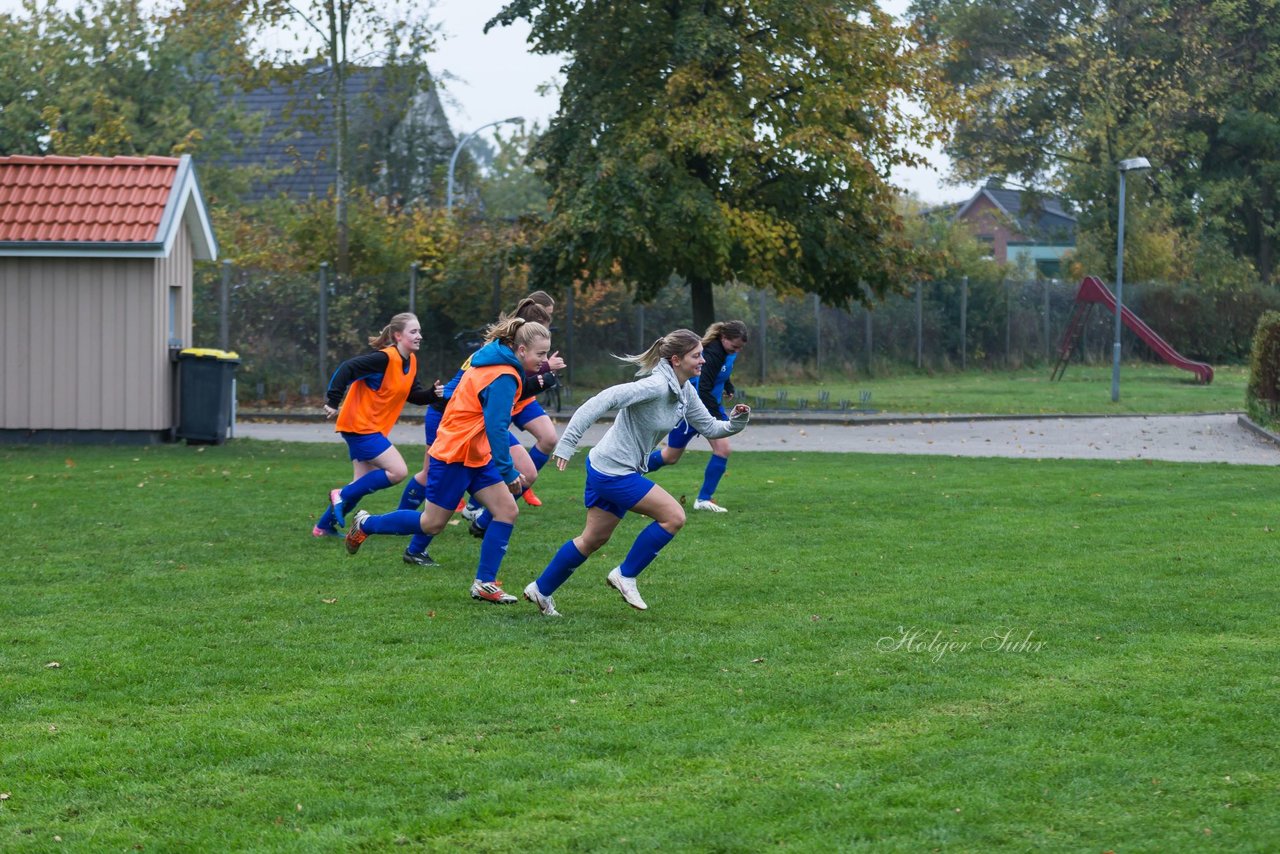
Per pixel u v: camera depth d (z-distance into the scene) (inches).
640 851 308.2
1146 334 2785.4
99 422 1309.1
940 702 424.5
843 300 2166.6
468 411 591.8
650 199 1844.2
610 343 2247.8
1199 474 1093.1
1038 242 5516.7
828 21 1971.0
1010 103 4156.0
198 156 2906.0
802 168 2011.6
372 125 2689.5
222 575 641.6
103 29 2753.4
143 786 351.9
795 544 735.1
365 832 320.5
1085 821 323.3
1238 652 488.1
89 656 485.1
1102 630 523.8
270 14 2014.0
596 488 548.7
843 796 340.5
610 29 2000.5
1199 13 4037.9
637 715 411.5
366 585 619.8
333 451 1290.6
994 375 2957.7
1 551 701.3
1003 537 757.9
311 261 2169.0
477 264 2089.1
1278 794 340.2
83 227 1283.2
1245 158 4165.8
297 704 424.8
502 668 469.4
